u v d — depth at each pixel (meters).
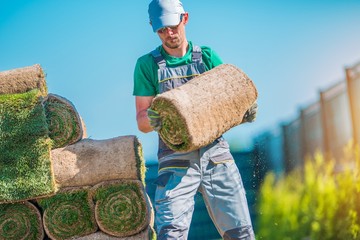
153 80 8.03
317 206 16.38
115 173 8.33
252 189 13.69
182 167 7.77
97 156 8.34
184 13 7.98
